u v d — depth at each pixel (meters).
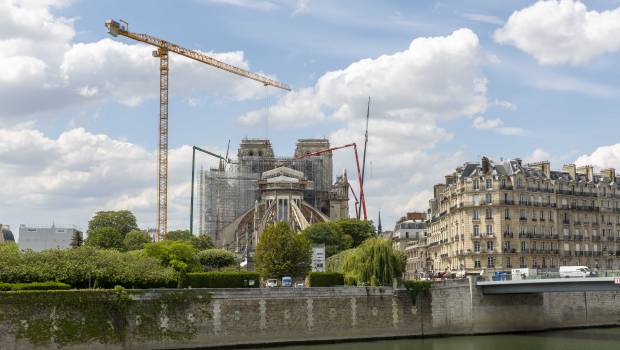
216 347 105.69
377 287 118.75
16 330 93.00
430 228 199.25
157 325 102.31
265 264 150.12
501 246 157.88
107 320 98.81
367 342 114.19
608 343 110.50
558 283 115.69
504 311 128.25
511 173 164.12
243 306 108.62
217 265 188.00
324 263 162.62
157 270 114.00
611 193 177.75
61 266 106.19
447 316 123.06
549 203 165.62
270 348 107.12
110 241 194.88
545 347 105.88
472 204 161.88
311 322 112.81
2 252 107.25
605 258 172.12
